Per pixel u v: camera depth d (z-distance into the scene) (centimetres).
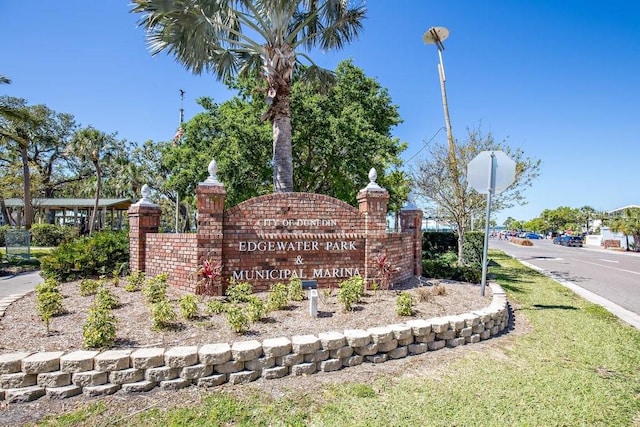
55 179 4050
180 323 483
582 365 445
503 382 392
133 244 848
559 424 314
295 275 704
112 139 3766
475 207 1397
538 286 1020
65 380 351
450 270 982
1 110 1994
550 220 8225
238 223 701
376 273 762
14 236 1672
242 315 462
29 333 445
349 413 326
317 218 751
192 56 907
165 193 3553
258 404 341
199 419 314
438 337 495
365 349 439
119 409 330
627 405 348
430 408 336
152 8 796
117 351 374
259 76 1171
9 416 318
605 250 3428
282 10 928
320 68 1153
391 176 1795
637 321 683
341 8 1045
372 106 1659
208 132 1616
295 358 404
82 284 670
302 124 1391
